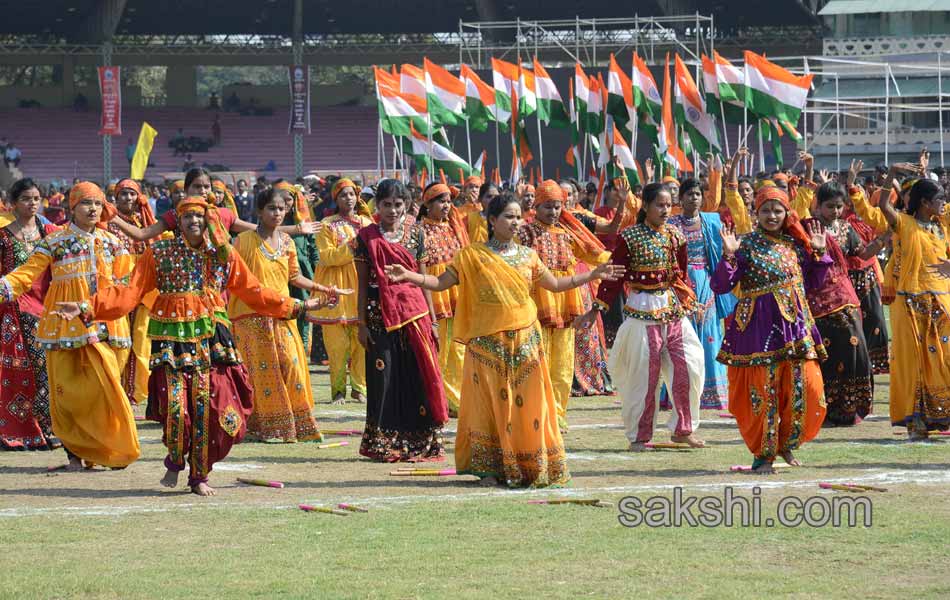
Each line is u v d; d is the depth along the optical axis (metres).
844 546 8.29
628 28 69.38
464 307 10.63
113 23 64.88
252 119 72.94
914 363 12.80
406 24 72.06
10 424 12.74
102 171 69.44
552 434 10.48
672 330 12.35
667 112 26.34
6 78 88.44
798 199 15.20
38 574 7.72
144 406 15.87
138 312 15.05
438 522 9.10
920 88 54.41
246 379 10.62
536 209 13.11
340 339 16.42
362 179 33.41
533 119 53.97
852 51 56.06
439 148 26.97
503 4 66.94
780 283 10.98
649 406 12.34
